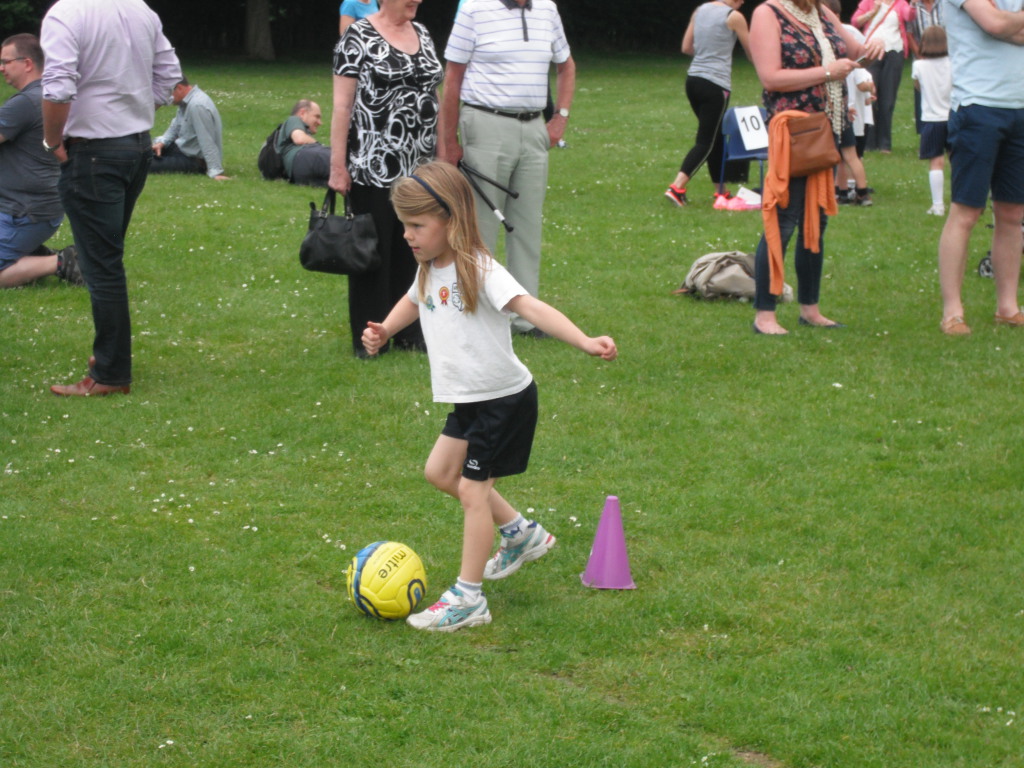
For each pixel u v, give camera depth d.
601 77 43.56
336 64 9.84
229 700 5.07
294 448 8.22
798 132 10.53
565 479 7.66
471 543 5.71
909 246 14.95
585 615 5.81
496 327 5.61
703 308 12.05
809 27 10.79
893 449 8.09
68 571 6.27
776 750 4.68
